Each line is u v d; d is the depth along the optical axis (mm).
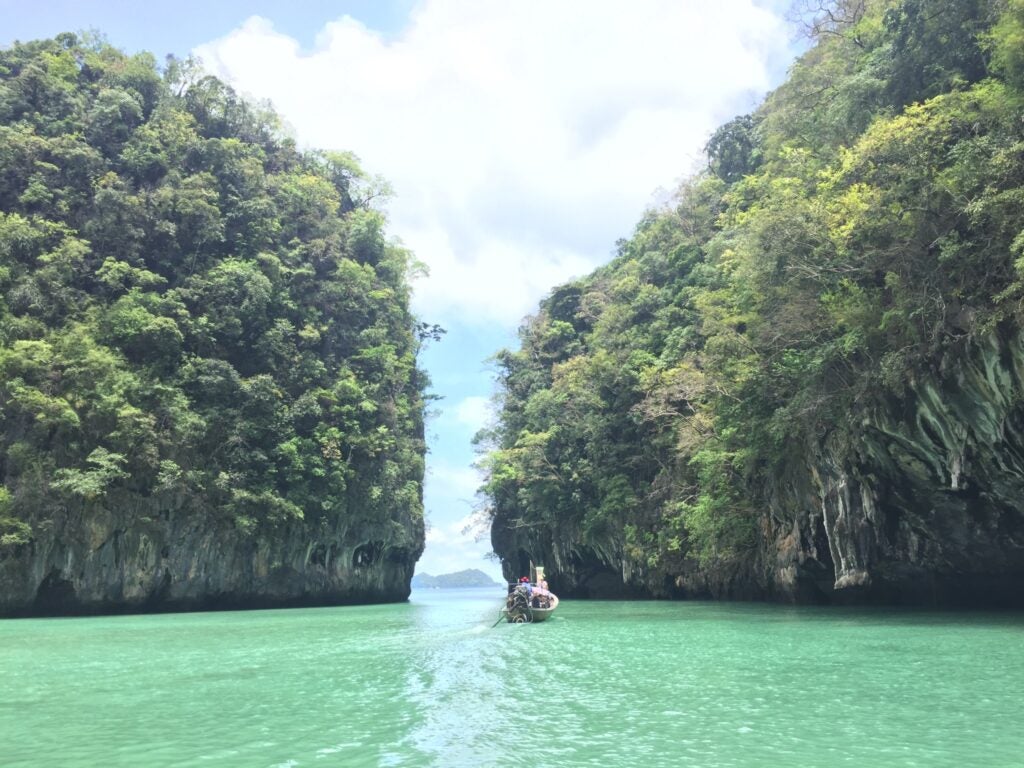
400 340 62438
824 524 29203
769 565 34156
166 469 40750
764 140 44250
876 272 23109
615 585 52938
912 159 20500
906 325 21297
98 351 41719
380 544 56812
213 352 47812
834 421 25469
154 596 41938
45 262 44219
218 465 44281
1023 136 18469
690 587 41844
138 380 42281
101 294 45844
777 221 23672
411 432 63312
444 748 9109
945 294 20547
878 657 15680
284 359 50656
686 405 40406
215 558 44312
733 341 29312
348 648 20516
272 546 46750
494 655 18203
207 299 48375
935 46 24562
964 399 20703
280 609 46469
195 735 10102
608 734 9633
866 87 27141
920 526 25844
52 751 9352
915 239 21031
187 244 50875
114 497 39969
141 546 40969
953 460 22281
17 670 16766
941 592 27797
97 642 23219
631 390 46500
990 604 27391
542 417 56719
